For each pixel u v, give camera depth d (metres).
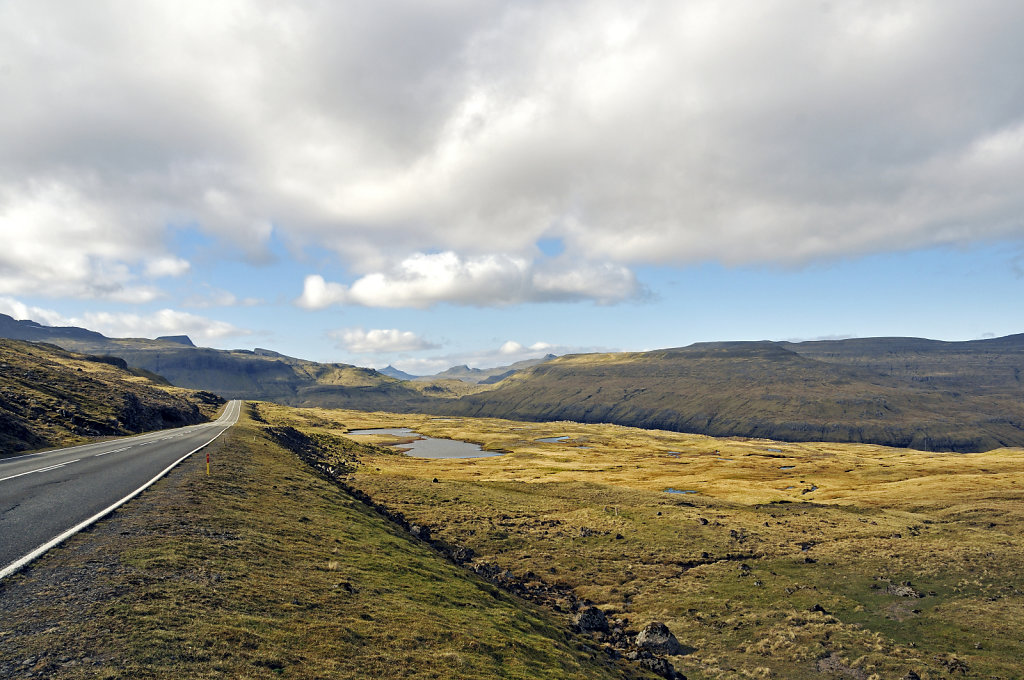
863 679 30.77
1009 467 121.12
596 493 78.38
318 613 16.41
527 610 30.67
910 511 73.56
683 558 52.34
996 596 41.53
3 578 14.23
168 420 97.31
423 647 16.25
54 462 38.00
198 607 14.25
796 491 98.56
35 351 147.62
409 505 61.53
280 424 139.12
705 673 31.44
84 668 10.30
